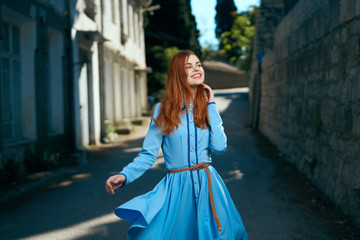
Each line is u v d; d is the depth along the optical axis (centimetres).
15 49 841
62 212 496
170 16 3141
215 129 260
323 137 582
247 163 835
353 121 440
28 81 862
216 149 261
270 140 1223
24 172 756
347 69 468
